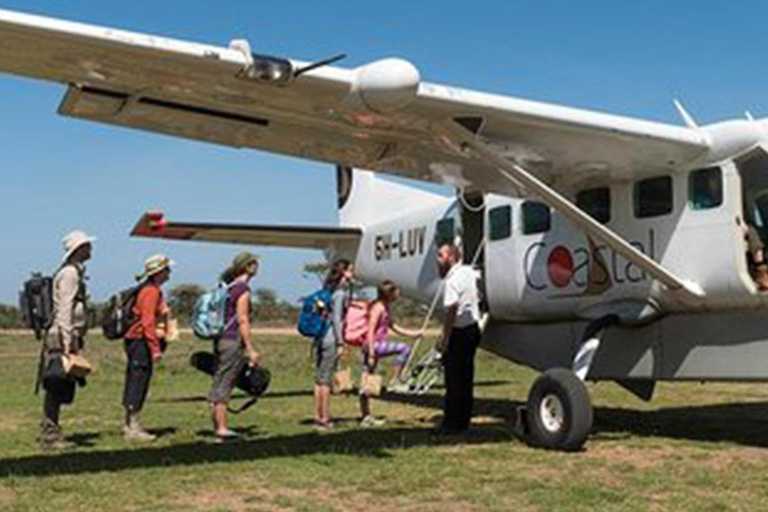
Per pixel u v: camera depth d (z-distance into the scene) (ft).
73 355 26.94
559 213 29.73
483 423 33.53
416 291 41.50
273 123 27.17
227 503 20.11
